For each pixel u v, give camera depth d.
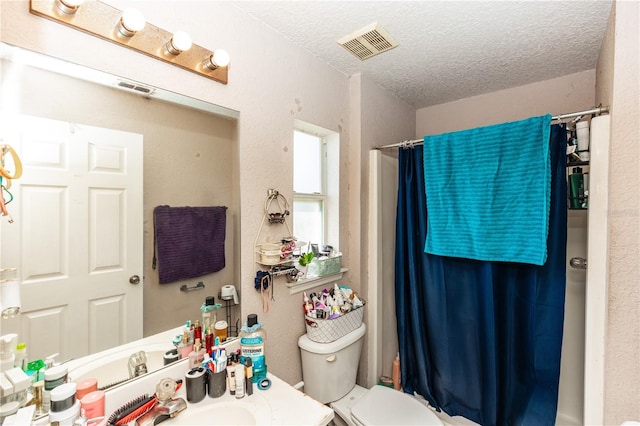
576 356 1.57
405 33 1.38
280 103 1.38
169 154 1.03
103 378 0.88
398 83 1.96
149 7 0.95
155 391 0.95
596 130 1.16
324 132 1.73
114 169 0.91
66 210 0.82
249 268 1.25
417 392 1.75
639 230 1.06
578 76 1.81
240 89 1.21
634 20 1.06
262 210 1.31
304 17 1.26
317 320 1.44
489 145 1.42
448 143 1.55
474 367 1.54
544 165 1.26
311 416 0.88
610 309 1.13
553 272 1.34
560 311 1.33
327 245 1.73
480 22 1.30
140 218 0.96
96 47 0.85
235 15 1.19
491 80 1.92
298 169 1.68
